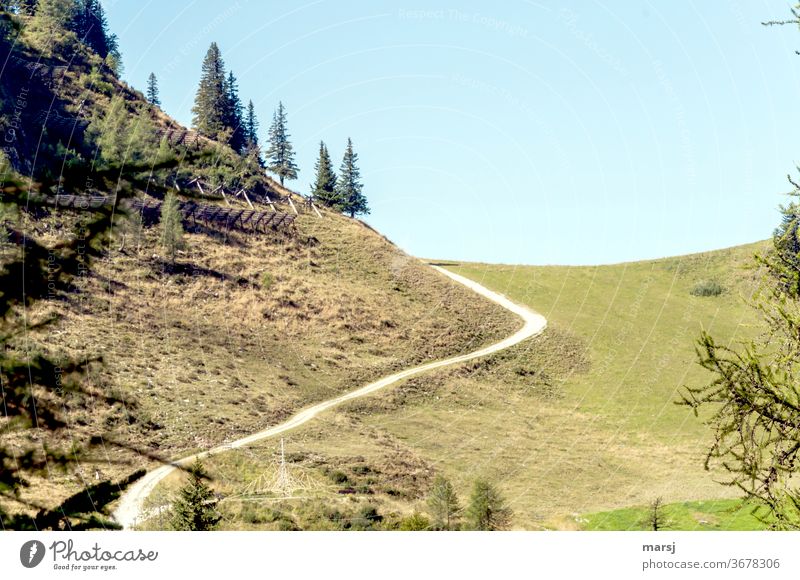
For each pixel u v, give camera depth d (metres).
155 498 27.06
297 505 30.53
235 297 65.81
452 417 54.31
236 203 84.56
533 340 75.62
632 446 51.09
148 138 50.22
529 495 38.72
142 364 46.84
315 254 83.50
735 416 8.56
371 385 58.03
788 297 8.54
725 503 28.75
